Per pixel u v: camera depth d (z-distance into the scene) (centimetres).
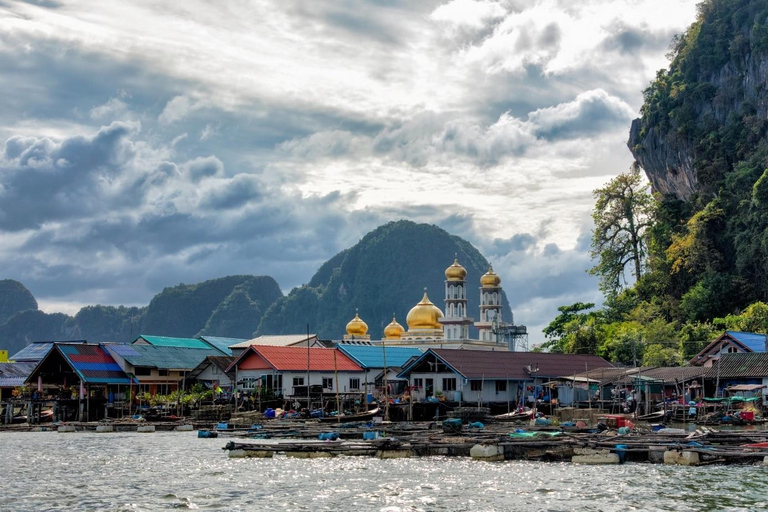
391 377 11831
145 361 11762
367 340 17138
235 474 5391
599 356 12419
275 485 4919
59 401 10794
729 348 10762
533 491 4600
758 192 14475
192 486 4934
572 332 15175
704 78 18288
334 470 5481
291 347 11562
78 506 4359
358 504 4316
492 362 10719
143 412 10738
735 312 14338
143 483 5088
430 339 16550
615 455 5625
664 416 9019
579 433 6938
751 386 9344
